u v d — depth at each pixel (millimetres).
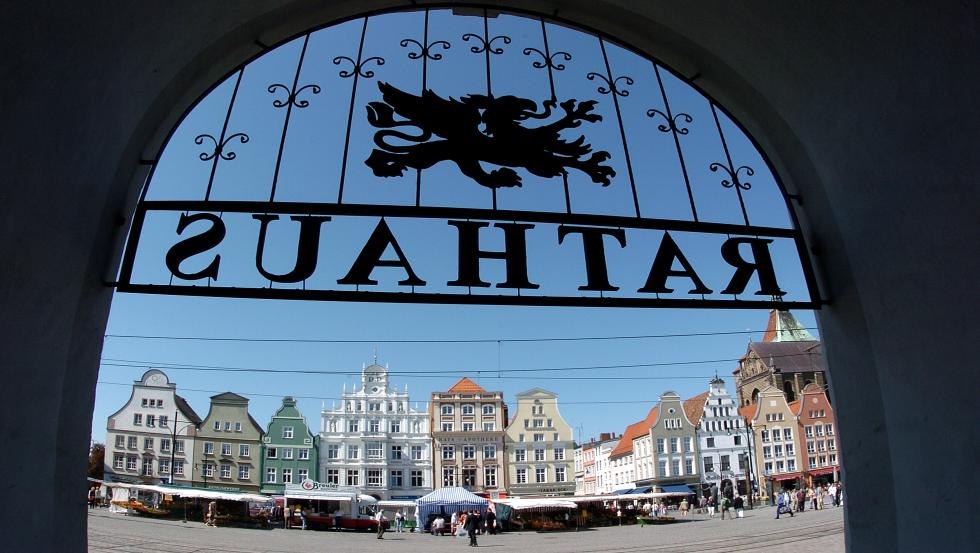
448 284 4328
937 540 3949
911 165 3914
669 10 4703
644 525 36188
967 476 3781
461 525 33625
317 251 4309
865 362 4457
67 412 3729
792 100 4629
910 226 4000
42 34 2977
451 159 4766
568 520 37281
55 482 3604
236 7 4227
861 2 3730
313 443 55406
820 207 4719
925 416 4047
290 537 26516
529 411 61969
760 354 77500
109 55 3479
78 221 3693
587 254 4523
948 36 3436
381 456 57594
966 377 3775
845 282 4562
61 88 3244
